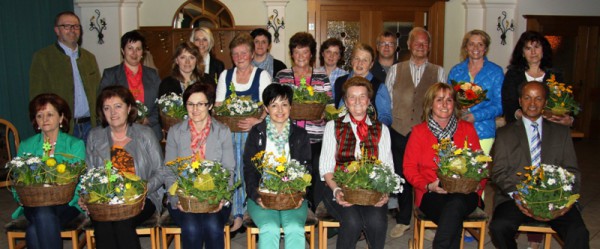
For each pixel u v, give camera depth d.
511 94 3.21
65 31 3.44
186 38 6.34
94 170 2.40
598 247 3.24
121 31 6.21
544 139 2.79
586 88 7.46
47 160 2.38
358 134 2.77
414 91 3.30
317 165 3.07
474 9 6.57
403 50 6.68
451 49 6.71
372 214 2.58
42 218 2.50
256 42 3.88
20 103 4.96
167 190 2.67
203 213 2.58
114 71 3.34
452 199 2.61
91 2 6.05
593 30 7.15
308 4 6.45
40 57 3.46
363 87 2.69
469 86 2.90
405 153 2.88
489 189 4.73
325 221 2.69
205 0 6.36
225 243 2.69
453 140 2.82
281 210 2.64
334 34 6.55
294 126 2.77
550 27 6.92
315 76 3.28
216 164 2.44
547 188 2.43
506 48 6.63
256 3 6.37
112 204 2.32
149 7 6.35
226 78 3.24
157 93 3.42
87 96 3.61
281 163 2.41
